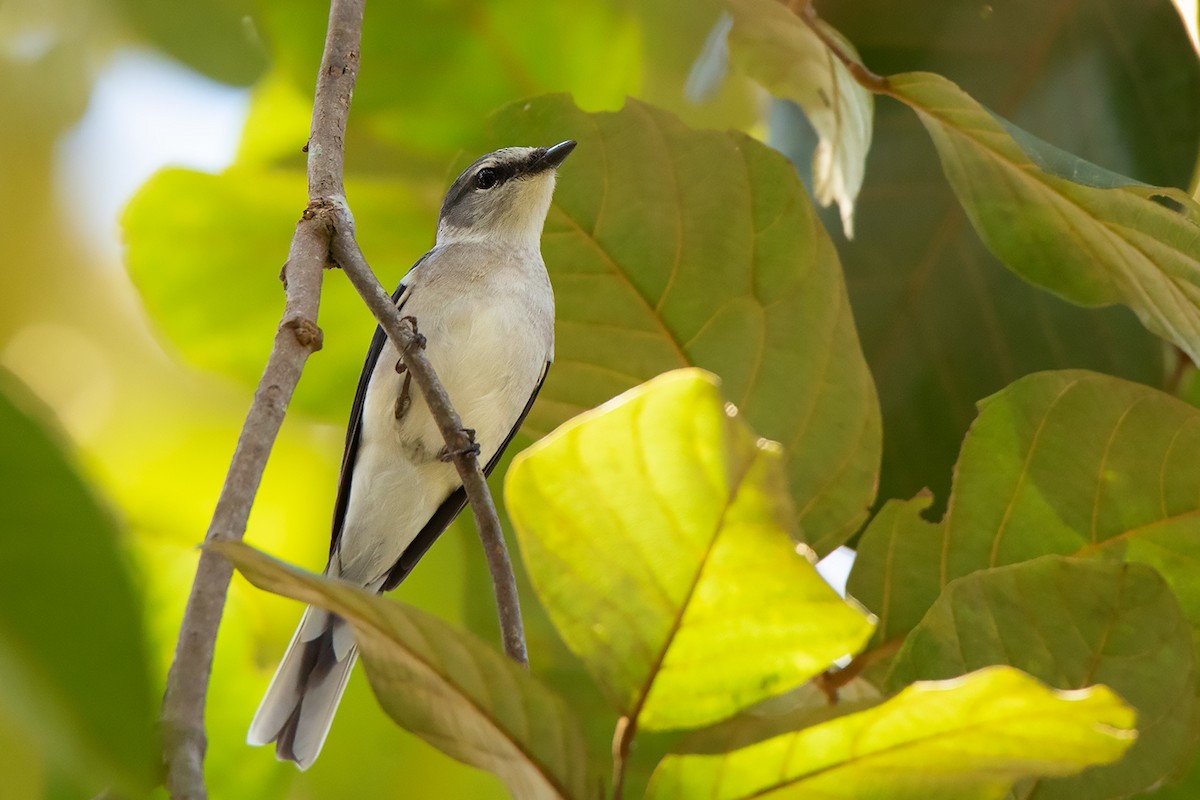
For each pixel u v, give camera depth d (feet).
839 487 22.76
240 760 27.02
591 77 30.45
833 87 26.05
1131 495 22.33
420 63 29.78
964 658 19.31
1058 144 29.07
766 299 23.48
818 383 23.08
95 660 8.34
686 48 34.24
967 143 24.47
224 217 29.30
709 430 11.93
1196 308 23.06
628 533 12.71
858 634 12.96
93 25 32.99
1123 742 12.17
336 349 31.94
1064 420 22.44
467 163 25.55
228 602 26.99
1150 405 22.22
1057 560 19.22
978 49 29.40
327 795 29.60
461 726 13.04
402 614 12.24
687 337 23.75
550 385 24.95
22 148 33.71
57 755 8.22
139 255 29.50
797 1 25.91
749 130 35.04
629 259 23.86
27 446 8.47
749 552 12.64
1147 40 28.68
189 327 29.94
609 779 24.31
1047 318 29.30
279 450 32.45
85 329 33.81
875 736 12.53
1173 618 18.99
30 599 8.36
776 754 12.71
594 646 13.26
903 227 30.07
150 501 31.81
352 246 21.03
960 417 29.40
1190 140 28.30
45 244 33.88
